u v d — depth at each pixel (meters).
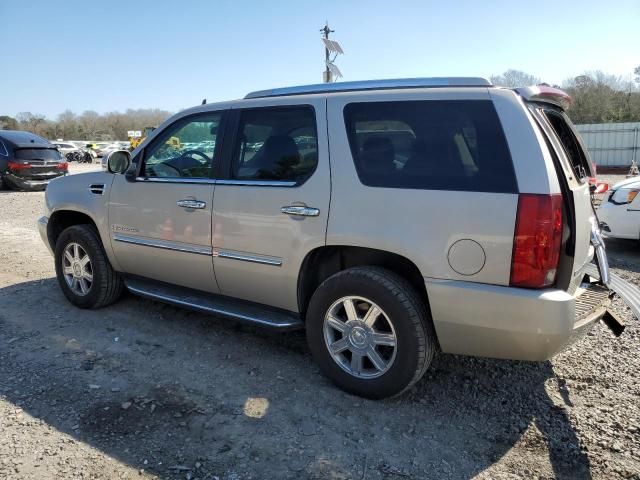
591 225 3.46
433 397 3.43
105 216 4.65
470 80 3.15
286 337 4.42
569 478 2.65
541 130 2.98
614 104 39.03
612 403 3.33
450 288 2.96
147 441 2.93
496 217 2.84
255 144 3.77
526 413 3.24
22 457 2.78
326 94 3.53
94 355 4.03
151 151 4.39
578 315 3.13
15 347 4.18
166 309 5.05
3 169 17.47
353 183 3.27
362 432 3.04
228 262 3.86
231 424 3.10
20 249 7.91
